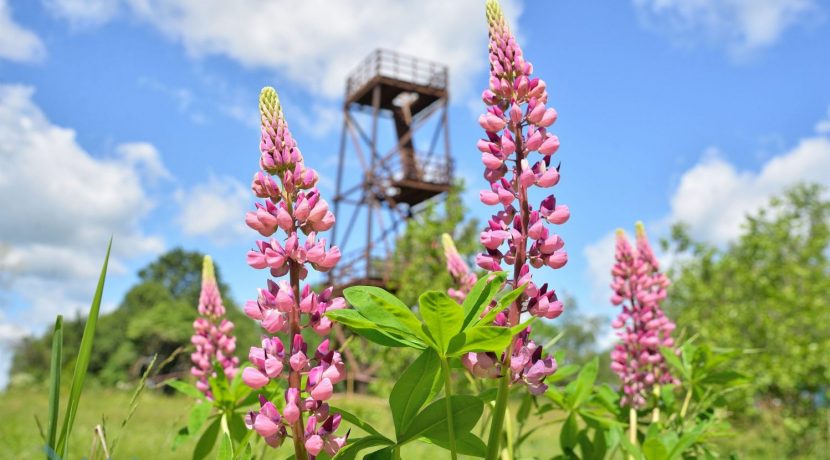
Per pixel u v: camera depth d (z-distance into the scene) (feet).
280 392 9.74
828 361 50.06
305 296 6.91
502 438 10.81
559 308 7.57
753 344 53.83
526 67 8.30
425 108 84.84
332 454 6.71
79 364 6.69
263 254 6.98
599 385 13.71
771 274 55.72
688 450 12.71
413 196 81.41
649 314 13.87
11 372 172.55
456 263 14.42
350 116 85.15
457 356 7.02
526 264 7.79
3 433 31.22
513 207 8.11
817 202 58.59
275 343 6.88
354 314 7.16
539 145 7.98
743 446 45.75
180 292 264.11
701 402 13.76
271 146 7.09
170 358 13.47
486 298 7.07
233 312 158.20
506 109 8.45
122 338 219.61
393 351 46.06
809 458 49.67
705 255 57.57
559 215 7.90
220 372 12.60
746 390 46.29
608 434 11.93
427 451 30.14
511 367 7.25
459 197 54.65
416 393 7.25
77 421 47.09
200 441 12.59
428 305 6.42
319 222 7.11
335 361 6.89
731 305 54.85
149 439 34.65
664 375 14.03
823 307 52.31
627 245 14.52
